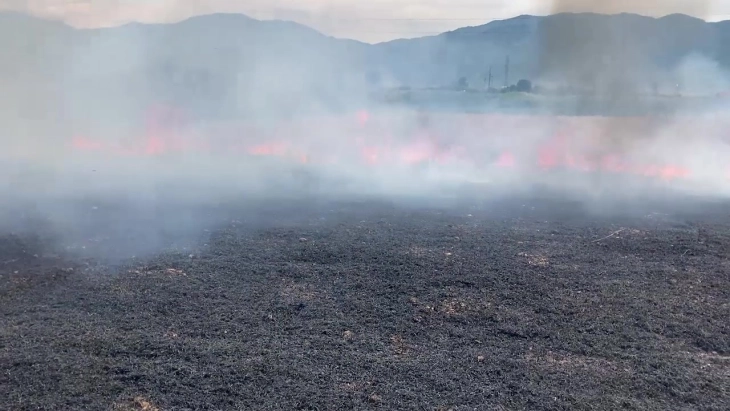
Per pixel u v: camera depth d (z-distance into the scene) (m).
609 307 6.20
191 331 5.50
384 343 5.33
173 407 4.17
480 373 4.75
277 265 7.56
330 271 7.35
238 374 4.66
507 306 6.23
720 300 6.40
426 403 4.27
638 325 5.75
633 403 4.28
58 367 4.72
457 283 6.92
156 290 6.58
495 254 8.13
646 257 8.04
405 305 6.25
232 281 6.93
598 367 4.87
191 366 4.79
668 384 4.57
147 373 4.64
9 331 5.41
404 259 7.85
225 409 4.16
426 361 4.96
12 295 6.36
